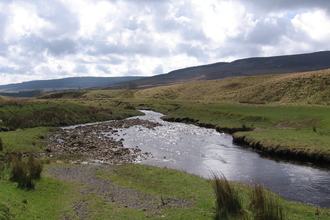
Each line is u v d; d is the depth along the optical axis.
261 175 18.75
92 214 10.61
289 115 38.97
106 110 61.50
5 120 39.09
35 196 12.25
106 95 163.00
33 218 9.32
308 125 32.19
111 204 12.15
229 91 94.56
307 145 23.61
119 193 14.08
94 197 13.16
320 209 12.32
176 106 71.19
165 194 14.01
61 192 13.56
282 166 21.02
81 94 173.50
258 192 11.07
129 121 51.47
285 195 14.88
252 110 47.59
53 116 46.81
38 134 33.34
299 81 71.81
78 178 16.98
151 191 14.54
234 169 20.44
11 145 25.16
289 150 23.81
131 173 18.64
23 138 28.81
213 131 39.59
